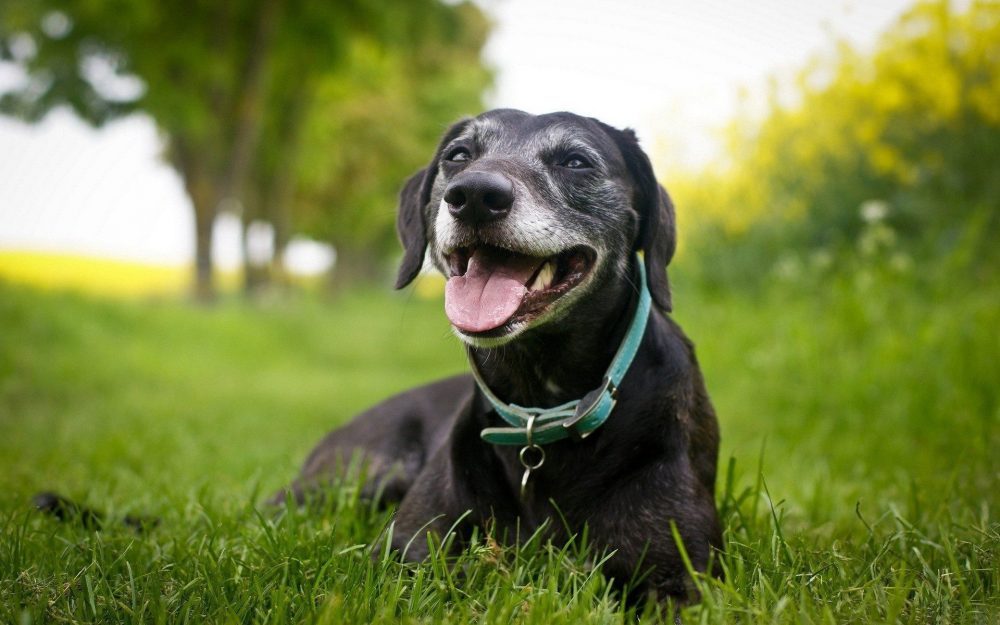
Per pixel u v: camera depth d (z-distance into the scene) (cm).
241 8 1912
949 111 888
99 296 1505
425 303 2352
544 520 283
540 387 298
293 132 2375
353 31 2089
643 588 268
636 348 289
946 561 265
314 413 847
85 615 224
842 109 999
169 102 1767
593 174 301
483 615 222
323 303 2309
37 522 334
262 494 440
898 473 429
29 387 933
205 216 1972
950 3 895
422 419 407
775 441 573
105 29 1761
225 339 1512
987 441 448
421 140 3325
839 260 876
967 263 758
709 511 281
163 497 390
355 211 3228
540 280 294
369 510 380
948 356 583
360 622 214
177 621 217
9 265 4519
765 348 759
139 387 1028
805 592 225
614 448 280
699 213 1104
